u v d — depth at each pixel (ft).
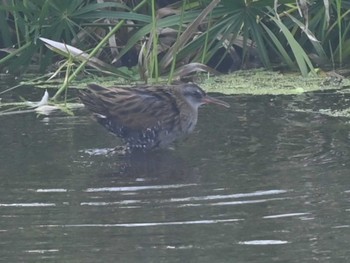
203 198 33.65
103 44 53.88
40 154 39.58
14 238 30.37
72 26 55.88
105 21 56.95
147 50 52.95
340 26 54.75
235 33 53.11
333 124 43.39
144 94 42.52
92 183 35.60
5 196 34.24
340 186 34.65
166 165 37.96
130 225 31.27
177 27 55.77
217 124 44.24
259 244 29.68
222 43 53.57
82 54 53.01
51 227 31.24
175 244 29.71
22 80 54.95
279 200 33.42
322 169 36.70
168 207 32.86
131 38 54.03
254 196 33.78
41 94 51.13
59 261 28.50
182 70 52.65
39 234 30.68
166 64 53.36
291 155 38.68
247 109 46.88
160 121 41.83
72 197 34.04
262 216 31.94
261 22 54.80
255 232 30.58
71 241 30.01
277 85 52.03
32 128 43.96
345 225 31.07
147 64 53.16
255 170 36.73
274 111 46.24
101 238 30.27
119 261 28.48
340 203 32.99
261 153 39.11
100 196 34.09
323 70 55.16
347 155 38.50
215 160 38.40
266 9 54.24
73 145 41.04
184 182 35.47
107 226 31.24
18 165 38.04
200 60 54.60
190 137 42.32
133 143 41.73
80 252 29.17
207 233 30.60
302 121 44.11
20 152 39.96
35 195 34.32
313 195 33.83
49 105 48.16
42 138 42.16
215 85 52.34
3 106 48.47
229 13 52.75
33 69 57.52
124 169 37.45
